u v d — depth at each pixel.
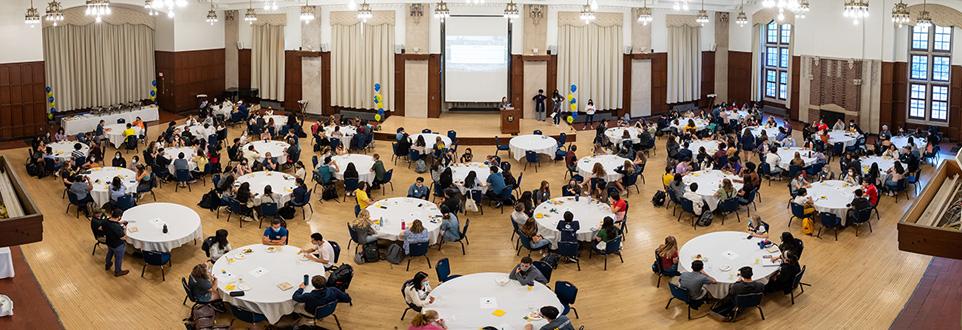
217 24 33.34
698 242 13.78
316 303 11.47
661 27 32.06
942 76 26.14
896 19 18.91
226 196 17.00
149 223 14.91
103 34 30.38
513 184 18.52
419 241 14.32
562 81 30.77
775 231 16.78
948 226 10.30
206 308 11.51
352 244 15.92
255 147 21.89
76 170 19.59
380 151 24.75
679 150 21.61
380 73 30.81
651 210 18.33
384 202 16.20
